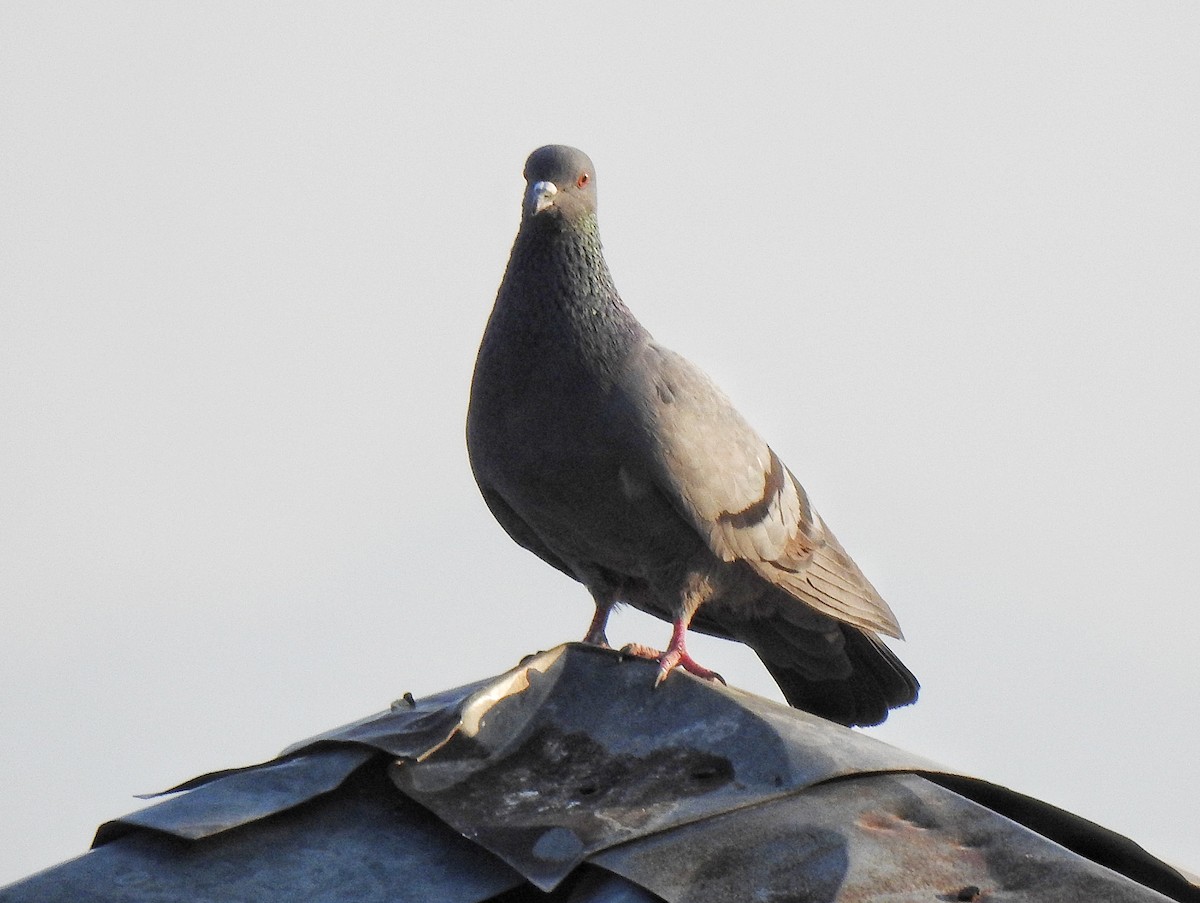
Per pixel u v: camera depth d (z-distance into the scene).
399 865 8.48
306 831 8.73
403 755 9.00
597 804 8.79
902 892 7.88
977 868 8.12
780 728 9.16
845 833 8.25
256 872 8.42
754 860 8.09
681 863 8.09
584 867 8.30
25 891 8.28
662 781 8.97
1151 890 7.95
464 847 8.60
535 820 8.62
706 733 9.27
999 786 9.12
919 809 8.57
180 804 8.77
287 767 9.09
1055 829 9.24
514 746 9.45
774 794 8.66
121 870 8.41
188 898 8.22
